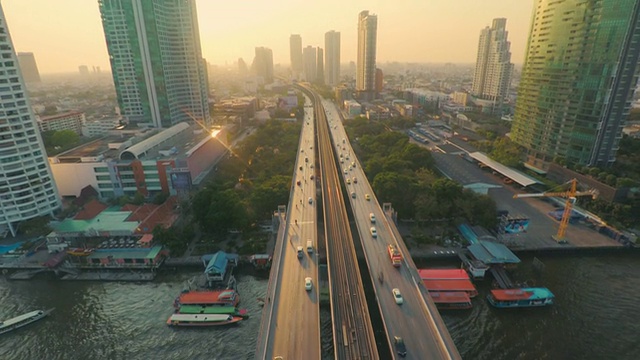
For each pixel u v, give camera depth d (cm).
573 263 12631
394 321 8175
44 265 12356
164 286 11700
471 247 12562
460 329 9606
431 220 15138
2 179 13850
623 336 9381
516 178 18550
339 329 8188
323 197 16062
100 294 11350
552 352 8919
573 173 17638
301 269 10300
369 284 11512
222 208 14225
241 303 10806
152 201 17362
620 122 17625
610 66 16462
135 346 9331
